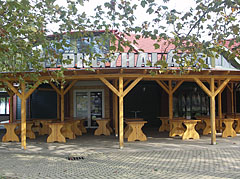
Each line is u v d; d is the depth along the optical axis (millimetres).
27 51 5586
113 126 14469
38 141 10656
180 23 5637
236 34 5133
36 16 5641
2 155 8102
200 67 6105
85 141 10484
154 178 5551
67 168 6512
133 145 9383
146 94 15328
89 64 6402
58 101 14000
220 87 9547
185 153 8055
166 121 13594
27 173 6117
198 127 13914
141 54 8547
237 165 6566
